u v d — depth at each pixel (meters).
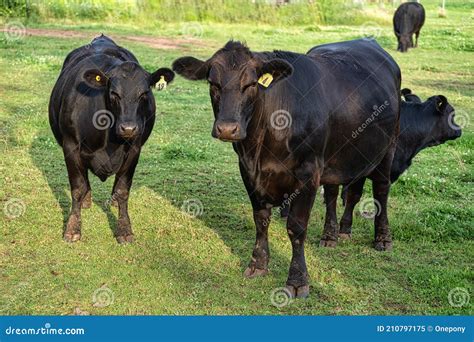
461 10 46.34
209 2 29.84
